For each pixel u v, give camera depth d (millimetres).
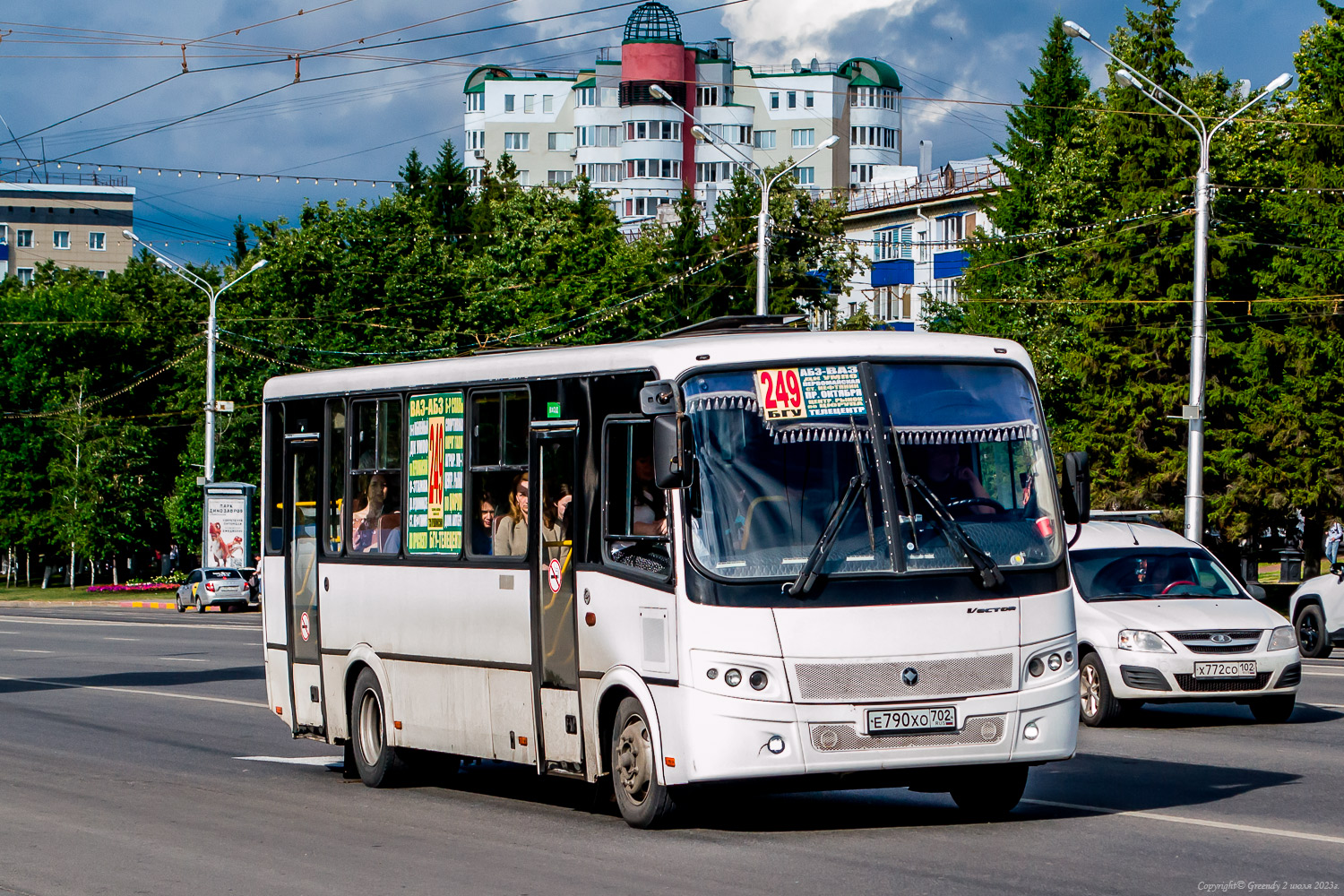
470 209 91938
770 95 139375
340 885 9484
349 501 14555
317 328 65750
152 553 89438
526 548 12117
